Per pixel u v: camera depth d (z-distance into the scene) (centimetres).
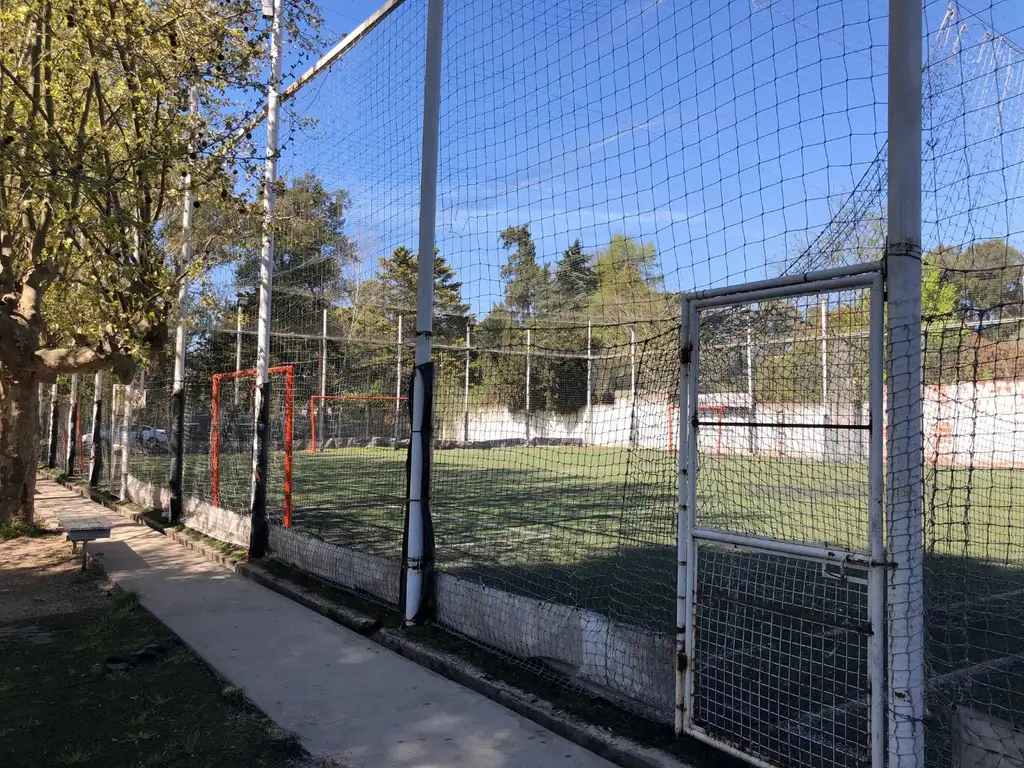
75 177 593
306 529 1054
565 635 455
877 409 285
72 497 1513
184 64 715
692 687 365
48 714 426
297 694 457
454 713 429
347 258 1075
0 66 676
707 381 429
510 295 816
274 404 1365
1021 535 650
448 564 813
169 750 380
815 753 357
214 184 768
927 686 453
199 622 611
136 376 1402
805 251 367
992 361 419
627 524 641
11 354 886
